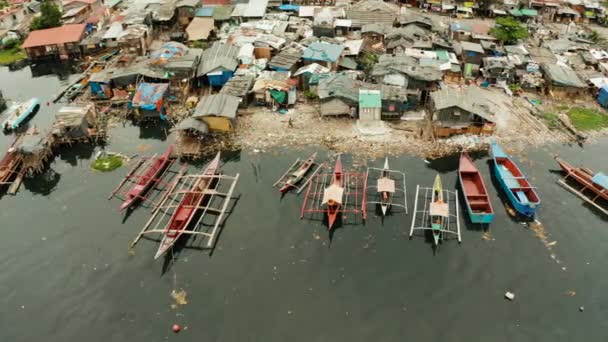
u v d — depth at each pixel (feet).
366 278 108.27
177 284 106.52
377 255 114.42
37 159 146.00
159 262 112.06
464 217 125.59
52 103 191.62
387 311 100.58
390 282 107.24
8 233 121.70
